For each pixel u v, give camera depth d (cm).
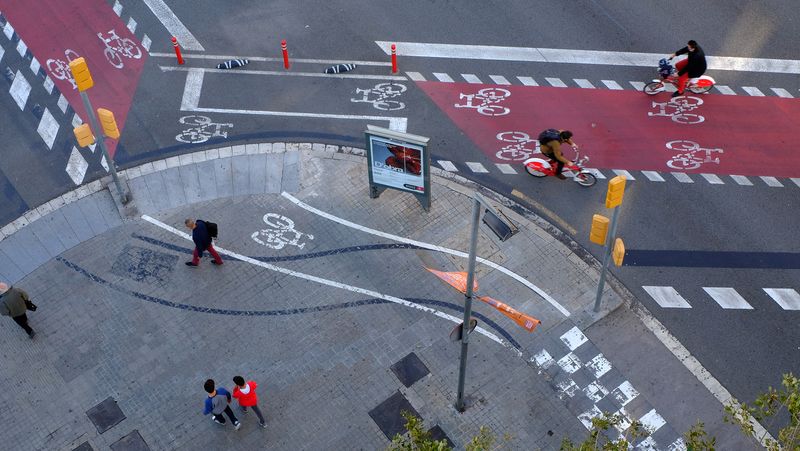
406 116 2458
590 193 2278
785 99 2475
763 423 1873
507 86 2528
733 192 2272
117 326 2028
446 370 1952
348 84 2536
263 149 2380
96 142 2394
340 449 1838
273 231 2197
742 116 2438
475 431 1861
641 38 2647
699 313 2056
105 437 1862
